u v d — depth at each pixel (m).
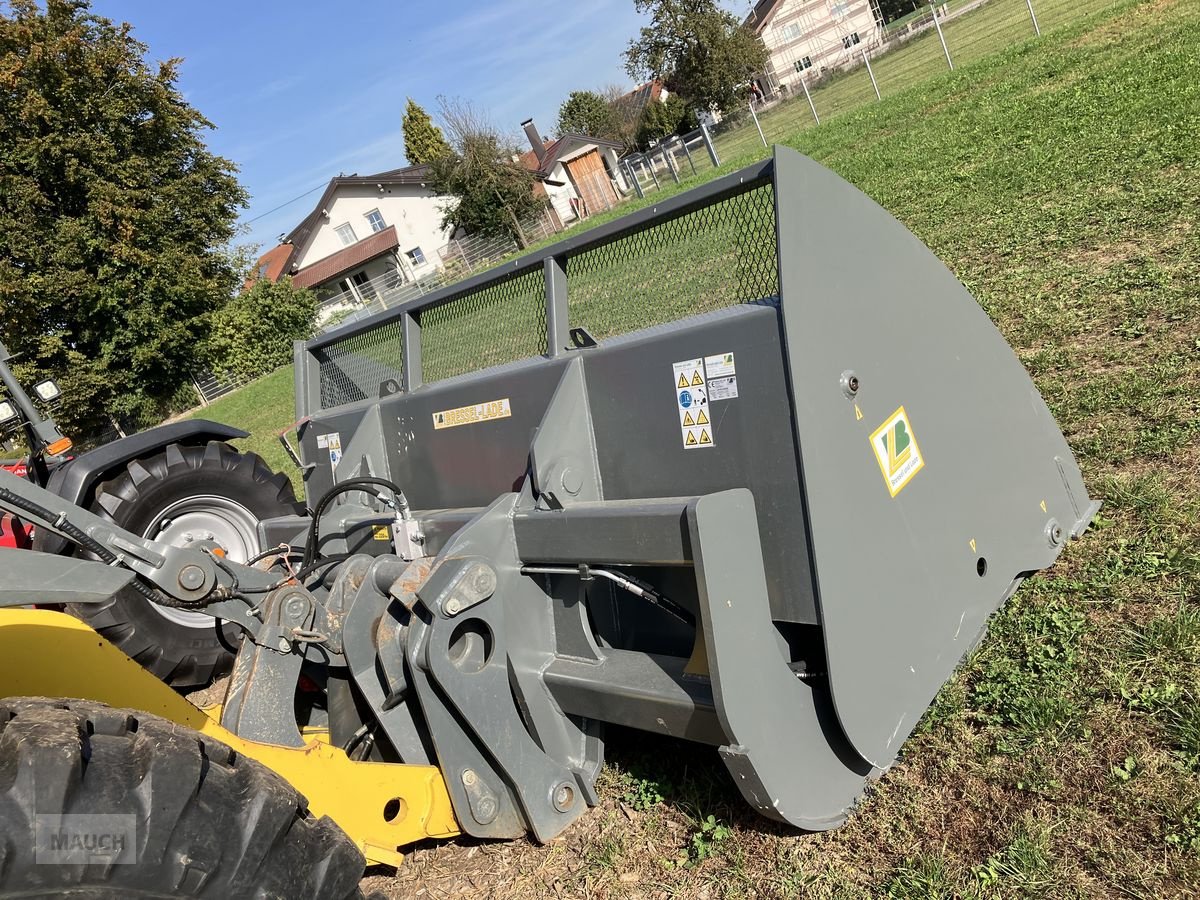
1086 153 9.05
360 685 2.76
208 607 2.59
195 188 37.22
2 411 5.06
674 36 38.44
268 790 1.76
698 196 2.68
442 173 40.00
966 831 2.41
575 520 2.54
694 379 2.61
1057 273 6.19
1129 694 2.63
